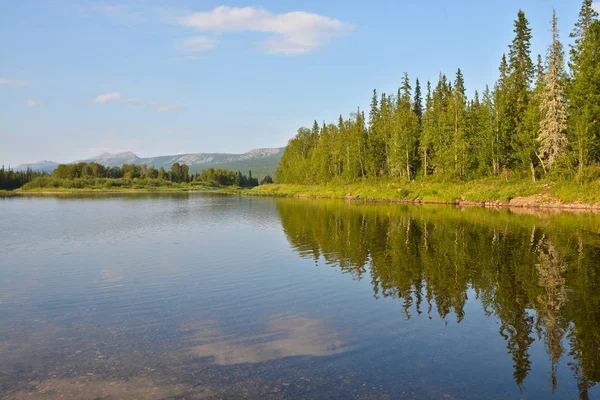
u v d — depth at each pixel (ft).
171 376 28.99
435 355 32.32
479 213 144.25
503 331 37.19
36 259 72.13
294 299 47.14
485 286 51.42
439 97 301.63
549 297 46.80
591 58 161.07
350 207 189.26
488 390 27.14
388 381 28.19
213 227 116.98
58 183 546.26
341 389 27.04
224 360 31.50
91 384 27.96
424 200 213.87
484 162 222.28
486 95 218.38
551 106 171.32
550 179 173.58
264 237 95.76
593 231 94.84
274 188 411.95
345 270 61.05
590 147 159.53
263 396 26.16
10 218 149.89
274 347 33.88
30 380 28.63
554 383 28.09
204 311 43.29
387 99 319.68
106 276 59.26
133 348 33.94
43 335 37.09
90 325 39.52
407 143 266.57
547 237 87.66
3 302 47.34
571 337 35.76
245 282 54.85
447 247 78.54
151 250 79.97
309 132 465.88
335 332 37.06
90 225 124.98
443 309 43.16
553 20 171.63
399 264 64.54
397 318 40.60
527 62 215.31
